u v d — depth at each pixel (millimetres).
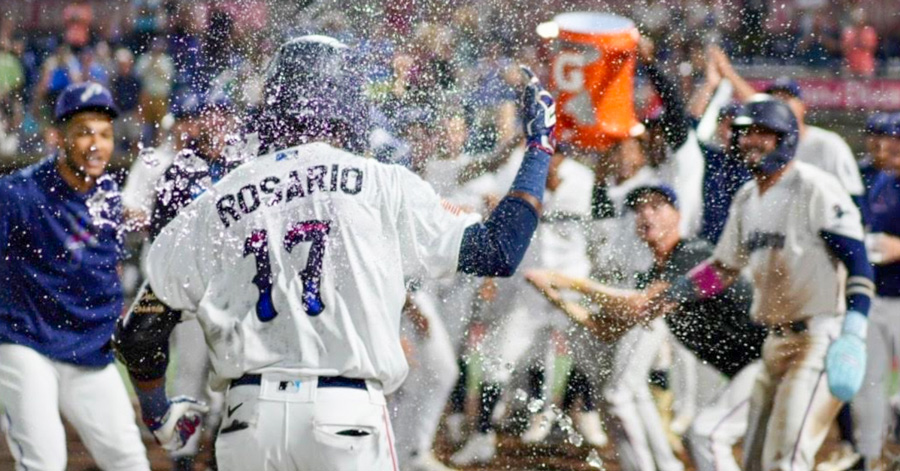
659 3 30578
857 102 39844
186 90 28406
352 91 13000
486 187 21188
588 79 20797
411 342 20094
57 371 16094
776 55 39188
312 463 11203
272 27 23734
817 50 39594
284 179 11656
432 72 22406
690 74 28703
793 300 18250
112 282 16281
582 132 20719
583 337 20328
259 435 11203
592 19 21422
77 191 15930
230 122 17750
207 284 11555
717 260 18734
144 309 12109
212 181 17281
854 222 18078
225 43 24094
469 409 21875
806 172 18328
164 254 11633
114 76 34719
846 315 17984
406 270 11680
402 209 11672
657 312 19391
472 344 21438
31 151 37125
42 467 15570
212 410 18859
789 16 39062
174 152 17688
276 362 11266
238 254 11508
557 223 20438
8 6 39500
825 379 17906
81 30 36594
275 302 11344
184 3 30062
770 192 18406
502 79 22812
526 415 21859
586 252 20312
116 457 16531
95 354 16250
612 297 19781
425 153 21125
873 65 39844
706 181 21047
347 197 11555
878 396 20453
